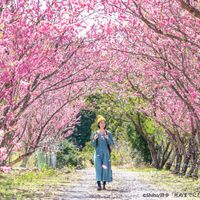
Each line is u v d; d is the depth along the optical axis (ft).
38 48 30.37
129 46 47.11
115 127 150.71
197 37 38.19
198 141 61.26
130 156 153.58
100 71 42.98
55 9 32.45
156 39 43.45
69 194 37.81
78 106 68.18
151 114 78.95
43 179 56.70
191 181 56.18
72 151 106.42
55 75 38.88
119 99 97.55
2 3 29.32
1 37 28.63
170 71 45.37
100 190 41.93
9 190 40.47
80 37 37.52
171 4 35.76
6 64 28.63
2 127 31.30
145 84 65.51
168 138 96.99
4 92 28.71
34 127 52.26
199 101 50.34
